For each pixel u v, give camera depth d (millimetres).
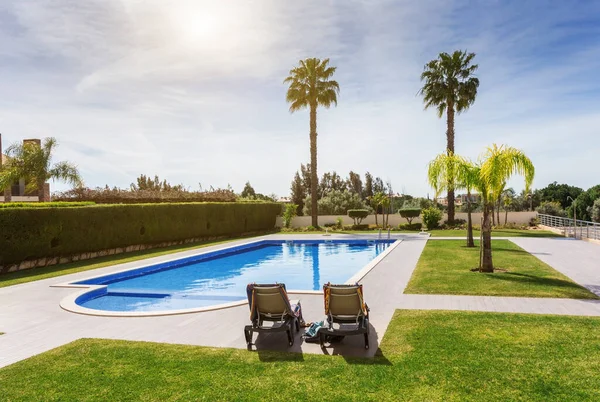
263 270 17312
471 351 5891
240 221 31656
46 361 5957
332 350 6230
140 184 46969
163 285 14117
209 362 5793
